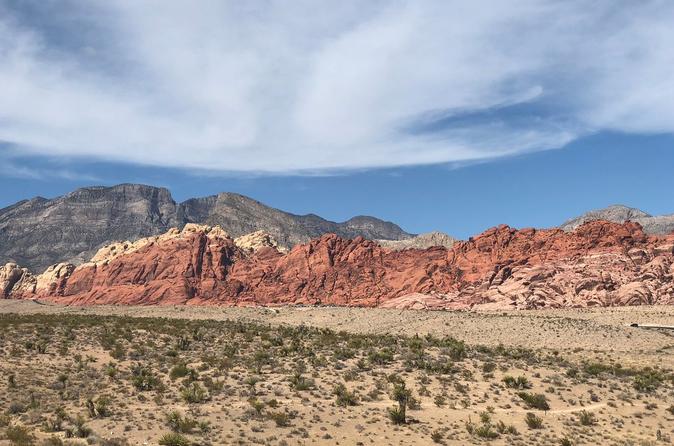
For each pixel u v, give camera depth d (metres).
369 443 36.88
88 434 35.56
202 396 45.50
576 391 52.56
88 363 58.03
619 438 40.56
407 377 54.41
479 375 56.41
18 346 63.16
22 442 32.31
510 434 40.25
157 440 35.53
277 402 45.09
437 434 38.25
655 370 67.56
